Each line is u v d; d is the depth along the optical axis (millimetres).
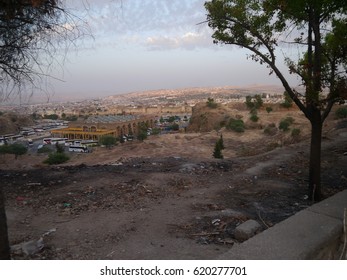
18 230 5688
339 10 6242
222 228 5746
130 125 104125
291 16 6688
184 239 5312
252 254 2670
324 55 6785
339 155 11320
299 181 8945
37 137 85438
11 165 12227
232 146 32500
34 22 3979
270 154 12273
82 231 5664
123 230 5695
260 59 7180
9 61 4375
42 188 8219
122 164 11062
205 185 8617
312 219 3240
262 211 6719
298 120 43719
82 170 9992
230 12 6953
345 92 6191
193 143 33938
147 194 7723
